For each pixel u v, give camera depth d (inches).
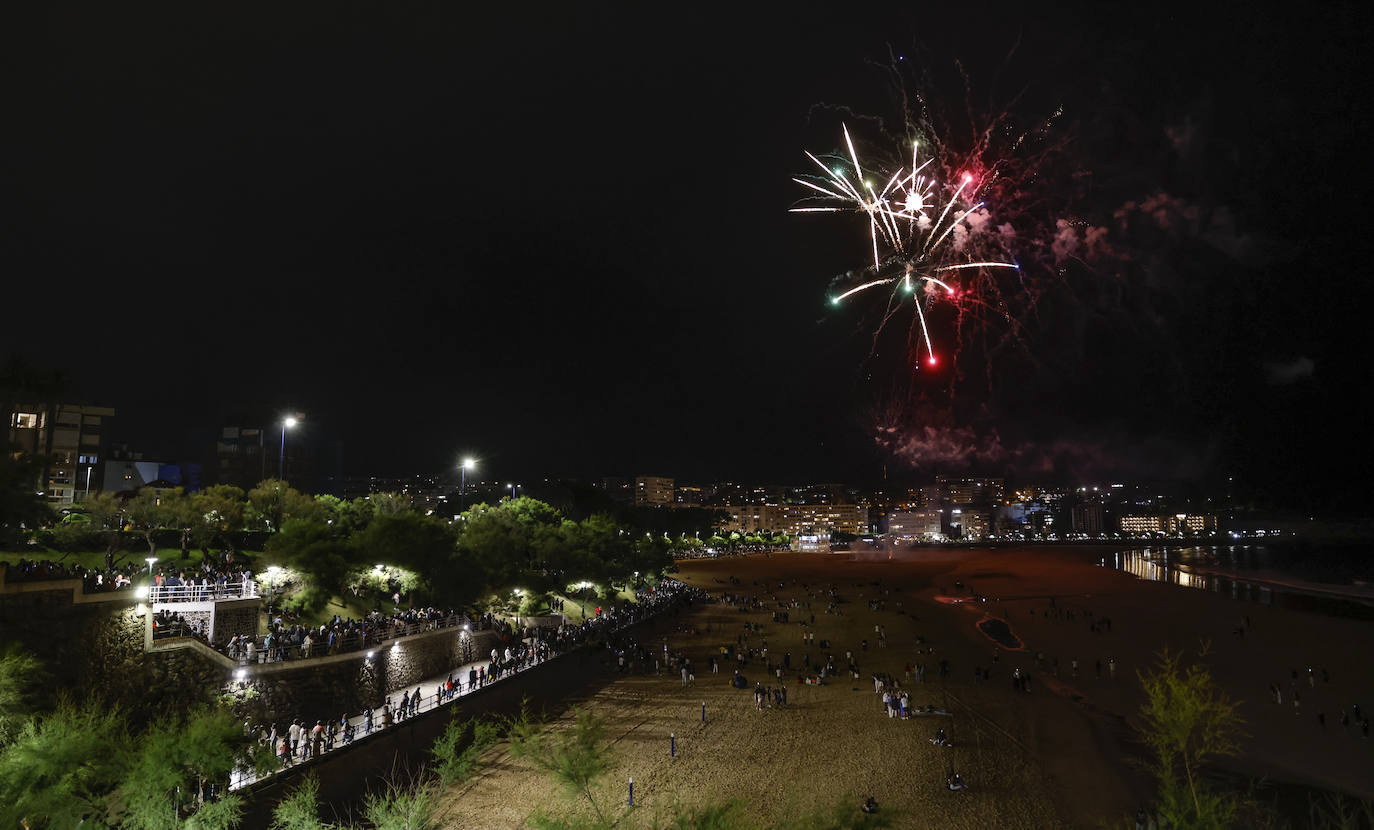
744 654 2965.1
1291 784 1752.0
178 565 2374.5
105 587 1565.0
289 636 1883.6
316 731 1483.8
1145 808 1524.4
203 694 1555.1
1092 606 4926.2
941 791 1606.8
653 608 4136.3
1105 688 2684.5
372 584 2527.1
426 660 2257.6
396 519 2655.0
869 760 1785.2
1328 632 3786.9
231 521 2586.1
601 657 2827.3
